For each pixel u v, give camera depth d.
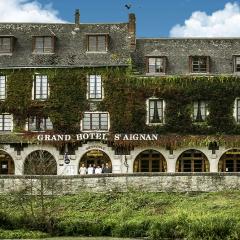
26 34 65.69
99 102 62.50
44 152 62.44
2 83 63.19
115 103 62.44
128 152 62.19
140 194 51.34
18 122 62.69
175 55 64.44
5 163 62.59
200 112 62.59
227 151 61.97
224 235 43.66
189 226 44.34
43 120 62.78
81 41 64.94
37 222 46.50
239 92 62.16
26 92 62.78
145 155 62.28
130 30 64.69
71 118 62.50
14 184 52.06
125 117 62.34
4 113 62.84
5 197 51.44
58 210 49.25
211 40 66.06
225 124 62.16
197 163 62.09
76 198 51.00
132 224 45.78
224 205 48.44
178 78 62.47
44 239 44.19
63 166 62.22
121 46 64.44
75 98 62.59
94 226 46.00
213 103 62.25
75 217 47.88
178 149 62.03
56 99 62.59
